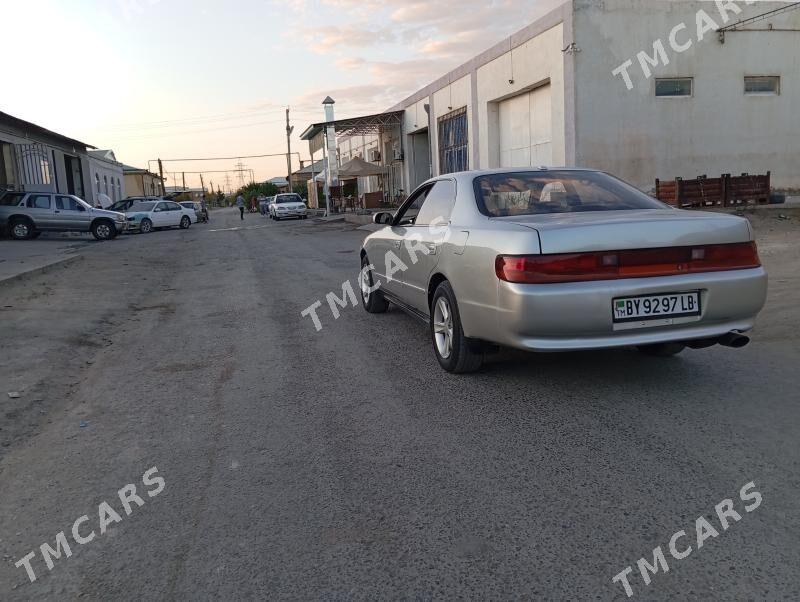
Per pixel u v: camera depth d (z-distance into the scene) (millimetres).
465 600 2291
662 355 5191
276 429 3992
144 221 28172
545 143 19094
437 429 3869
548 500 2961
